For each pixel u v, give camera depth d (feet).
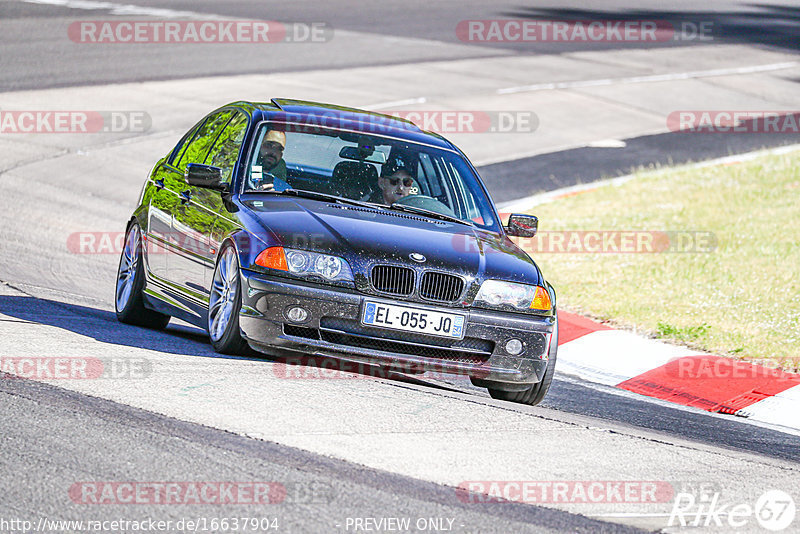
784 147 250.57
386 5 417.90
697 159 238.68
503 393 84.38
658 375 102.58
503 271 80.59
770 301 128.88
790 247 155.43
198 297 85.30
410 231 81.76
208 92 251.19
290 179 87.25
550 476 60.70
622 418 84.12
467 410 73.77
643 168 224.53
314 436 62.28
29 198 161.38
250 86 262.26
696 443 76.48
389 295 76.79
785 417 91.76
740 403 94.89
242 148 88.43
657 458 68.13
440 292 77.97
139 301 97.40
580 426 74.18
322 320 75.87
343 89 272.92
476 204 92.02
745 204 186.91
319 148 90.07
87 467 53.72
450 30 379.14
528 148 240.94
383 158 90.63
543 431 71.00
